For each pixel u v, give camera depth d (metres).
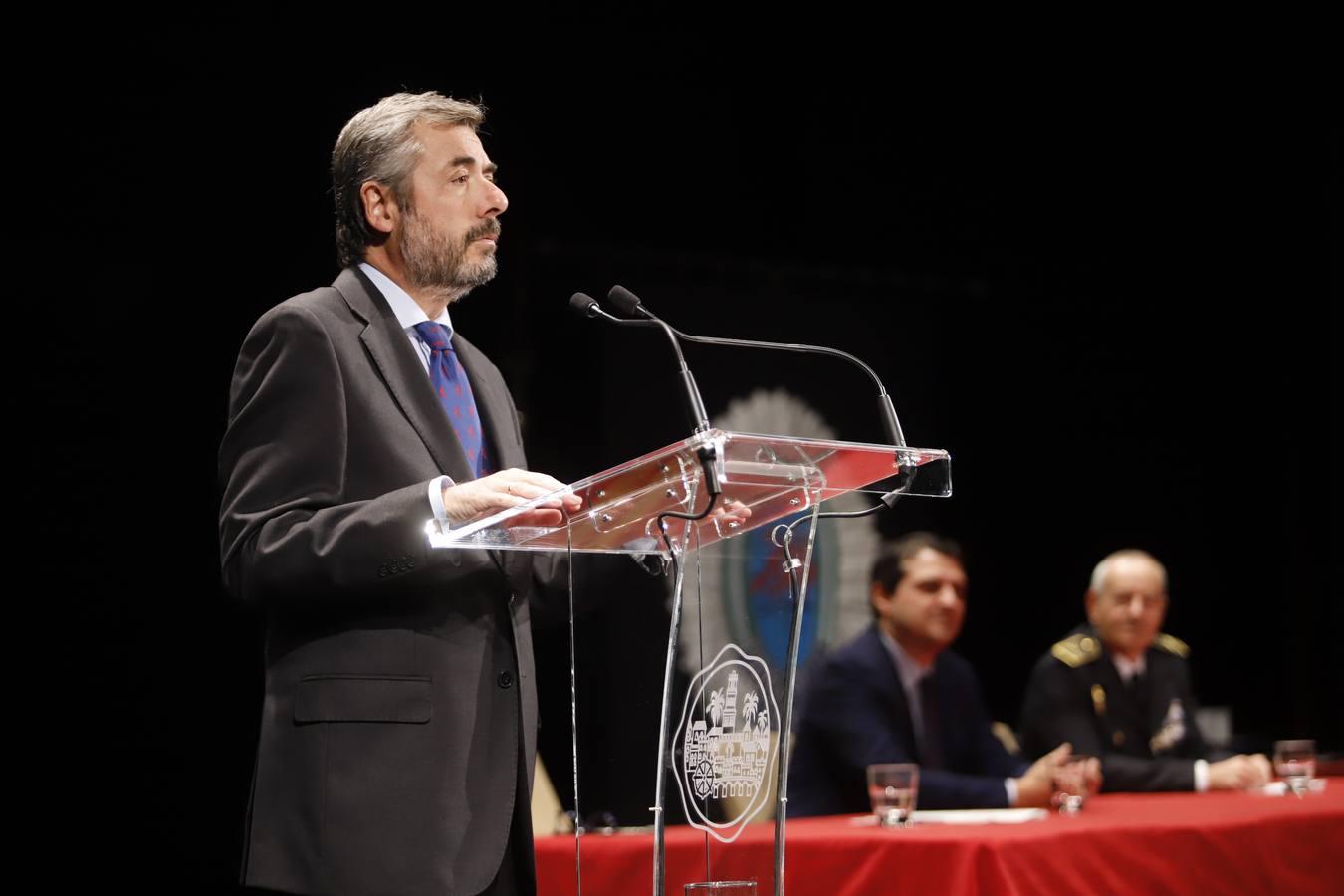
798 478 3.80
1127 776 7.81
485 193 4.61
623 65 11.77
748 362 12.13
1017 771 8.48
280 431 4.09
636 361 11.68
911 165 12.95
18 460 9.85
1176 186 13.56
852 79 12.63
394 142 4.55
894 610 8.31
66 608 9.98
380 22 10.51
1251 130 13.33
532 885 4.11
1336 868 6.34
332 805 3.87
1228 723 10.52
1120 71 13.00
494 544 3.75
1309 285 13.43
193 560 10.19
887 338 12.81
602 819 3.79
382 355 4.30
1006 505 13.39
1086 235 13.59
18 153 9.66
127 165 9.89
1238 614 13.84
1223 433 13.91
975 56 12.81
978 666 13.29
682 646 3.85
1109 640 9.03
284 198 10.18
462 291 4.64
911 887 5.17
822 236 12.74
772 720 3.96
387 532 3.82
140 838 10.06
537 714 4.32
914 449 3.89
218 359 10.14
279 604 3.99
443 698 4.00
